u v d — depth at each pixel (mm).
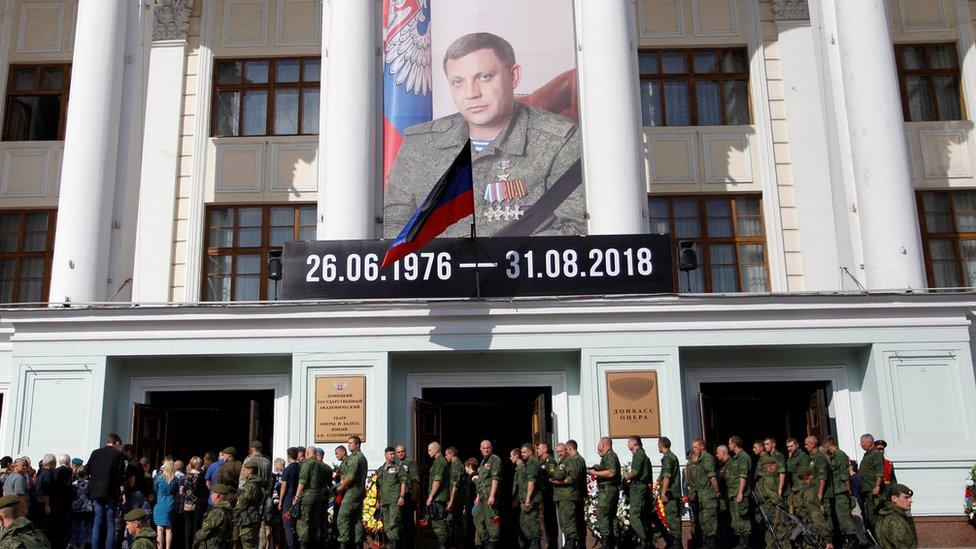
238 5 20906
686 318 13883
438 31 16203
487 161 15758
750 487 12102
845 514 11906
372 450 13516
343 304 13875
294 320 13922
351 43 15922
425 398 15016
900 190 15312
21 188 20078
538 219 15484
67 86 20734
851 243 15703
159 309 13922
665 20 20594
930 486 13453
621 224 14914
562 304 13797
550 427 14328
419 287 13906
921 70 20500
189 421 17281
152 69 20547
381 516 11766
